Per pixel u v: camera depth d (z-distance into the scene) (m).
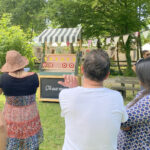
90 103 1.28
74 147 1.29
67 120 1.34
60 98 1.37
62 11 13.07
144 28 13.49
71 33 6.57
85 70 1.33
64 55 6.39
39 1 21.81
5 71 2.29
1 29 9.91
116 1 12.52
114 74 13.55
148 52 3.23
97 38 14.02
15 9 21.36
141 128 1.37
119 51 13.94
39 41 6.41
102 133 1.26
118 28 13.39
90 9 13.09
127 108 1.49
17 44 9.74
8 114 2.36
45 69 6.32
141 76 1.45
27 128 2.38
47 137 3.55
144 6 12.35
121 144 1.49
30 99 2.41
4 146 0.76
